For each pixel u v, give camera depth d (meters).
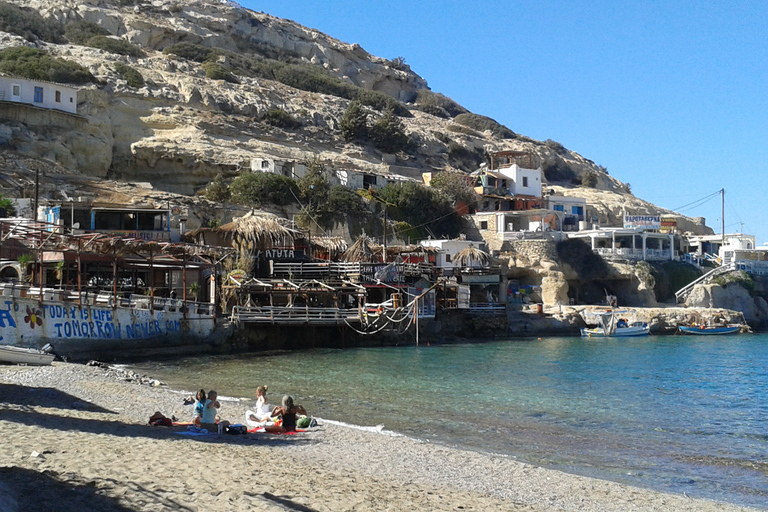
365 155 115.62
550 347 58.34
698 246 104.75
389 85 179.12
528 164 114.88
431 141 132.00
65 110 77.62
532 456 20.84
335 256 65.75
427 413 27.34
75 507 11.45
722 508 15.92
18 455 14.42
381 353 50.53
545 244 84.06
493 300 75.31
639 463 20.36
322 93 141.38
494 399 31.03
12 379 27.70
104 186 68.50
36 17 114.94
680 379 39.62
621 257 87.31
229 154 86.44
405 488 15.41
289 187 79.88
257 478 14.55
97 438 17.23
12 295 35.91
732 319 81.69
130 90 93.19
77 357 38.94
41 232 41.47
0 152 67.31
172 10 142.38
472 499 15.02
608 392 34.09
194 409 22.80
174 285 54.28
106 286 50.03
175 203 68.62
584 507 15.40
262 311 53.03
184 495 12.76
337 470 16.62
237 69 128.38
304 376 37.19
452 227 93.06
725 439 23.97
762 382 38.81
